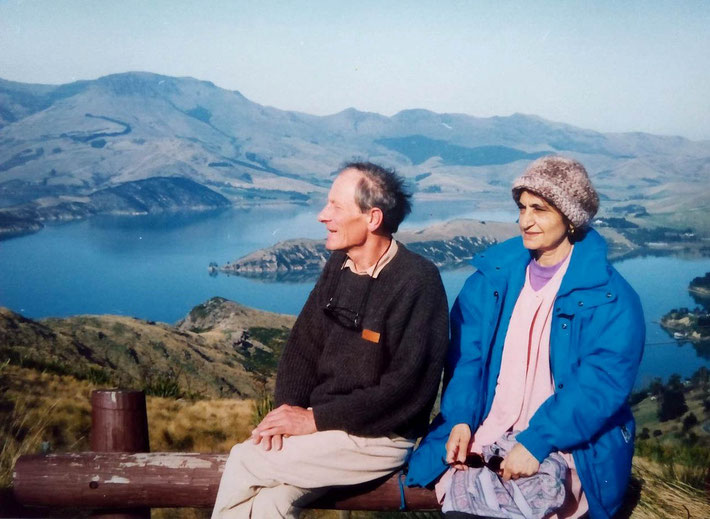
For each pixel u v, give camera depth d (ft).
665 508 10.24
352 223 8.50
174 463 8.64
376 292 8.54
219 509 8.11
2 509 9.08
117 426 9.12
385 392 8.14
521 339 8.57
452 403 8.62
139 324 124.98
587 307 8.07
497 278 8.88
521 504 7.57
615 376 7.80
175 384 28.19
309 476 8.08
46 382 21.16
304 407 9.05
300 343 9.11
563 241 8.61
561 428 7.71
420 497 8.61
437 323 8.41
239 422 21.50
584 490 7.84
